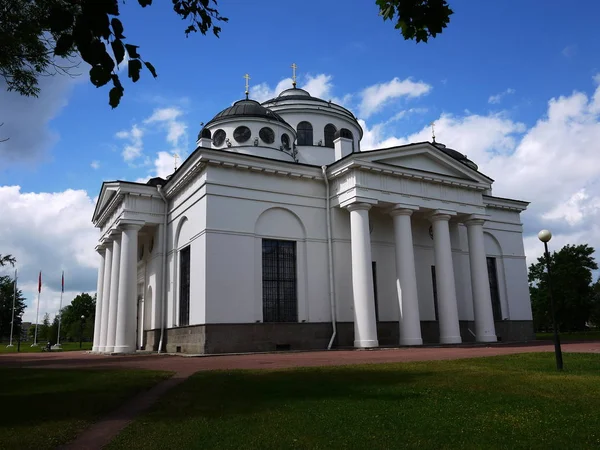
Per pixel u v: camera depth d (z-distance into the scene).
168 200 34.59
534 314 72.12
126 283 32.34
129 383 13.50
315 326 30.17
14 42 11.73
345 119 43.62
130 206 33.47
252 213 29.56
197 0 6.61
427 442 7.37
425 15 6.49
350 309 31.17
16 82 12.81
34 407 10.30
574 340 39.47
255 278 29.12
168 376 15.34
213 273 27.66
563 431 7.95
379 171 30.83
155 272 34.53
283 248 30.80
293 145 39.22
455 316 32.06
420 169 33.31
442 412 9.23
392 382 12.72
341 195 31.27
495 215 41.94
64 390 12.58
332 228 31.80
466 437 7.63
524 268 42.50
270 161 30.19
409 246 31.17
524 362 17.59
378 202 30.77
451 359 19.14
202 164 28.77
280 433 7.89
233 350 27.39
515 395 10.87
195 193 29.89
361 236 29.70
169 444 7.42
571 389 11.52
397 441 7.43
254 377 14.16
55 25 5.07
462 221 35.59
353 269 29.78
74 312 107.50
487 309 33.94
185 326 29.59
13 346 76.62
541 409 9.54
